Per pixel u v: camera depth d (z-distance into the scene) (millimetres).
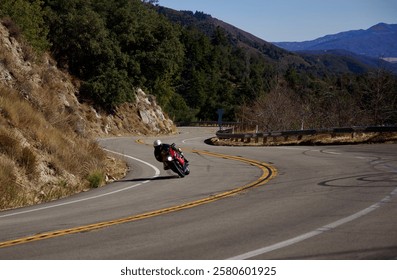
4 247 8164
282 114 47250
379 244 7445
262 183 15508
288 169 19078
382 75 42625
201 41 143750
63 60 49406
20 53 31141
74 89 48688
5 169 14867
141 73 58188
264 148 31047
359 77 65438
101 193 15305
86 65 51438
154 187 16062
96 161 20031
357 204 10852
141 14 58125
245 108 54531
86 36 48250
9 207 13508
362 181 14500
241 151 29922
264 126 47500
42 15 45625
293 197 12375
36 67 32250
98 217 10883
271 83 74438
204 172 19750
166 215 10750
